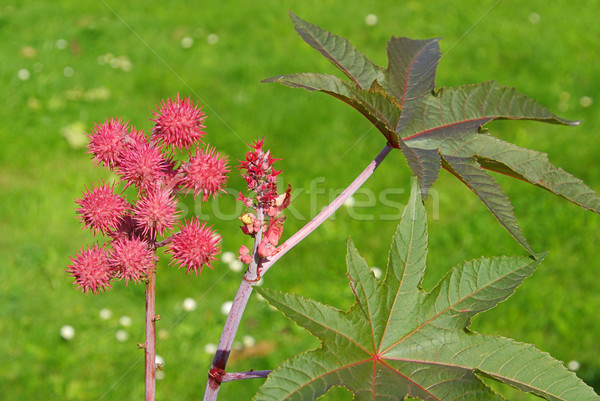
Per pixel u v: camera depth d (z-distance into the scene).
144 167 1.26
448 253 4.11
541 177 1.40
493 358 1.26
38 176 4.78
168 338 3.60
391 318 1.31
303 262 4.07
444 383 1.25
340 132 5.18
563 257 4.01
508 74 6.05
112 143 1.31
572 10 7.38
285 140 5.10
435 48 1.60
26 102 5.63
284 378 1.17
